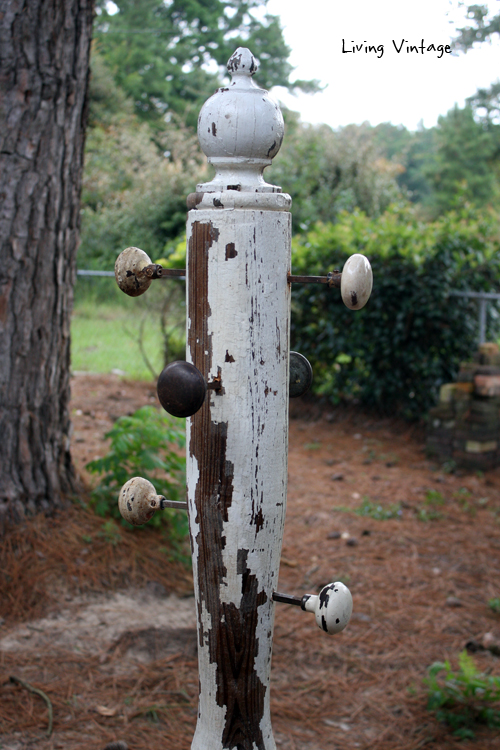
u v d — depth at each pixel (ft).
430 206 97.60
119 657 10.12
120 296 39.65
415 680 10.20
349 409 26.48
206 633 4.29
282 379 4.17
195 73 83.87
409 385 24.54
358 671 10.43
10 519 12.10
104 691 9.37
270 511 4.18
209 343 4.04
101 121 63.72
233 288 3.96
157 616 11.21
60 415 13.09
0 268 11.73
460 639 11.38
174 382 3.69
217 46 87.45
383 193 49.52
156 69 81.41
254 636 4.26
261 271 3.99
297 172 46.83
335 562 14.12
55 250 12.31
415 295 22.97
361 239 24.35
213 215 3.95
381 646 11.10
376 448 22.81
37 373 12.37
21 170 11.70
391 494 18.35
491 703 9.70
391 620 11.91
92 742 8.36
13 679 9.34
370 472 20.25
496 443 20.79
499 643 11.12
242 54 4.09
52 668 9.70
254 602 4.23
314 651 10.89
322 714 9.38
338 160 48.21
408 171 128.57
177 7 88.17
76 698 9.16
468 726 9.17
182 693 9.45
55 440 12.94
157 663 10.12
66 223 12.50
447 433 20.90
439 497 17.80
